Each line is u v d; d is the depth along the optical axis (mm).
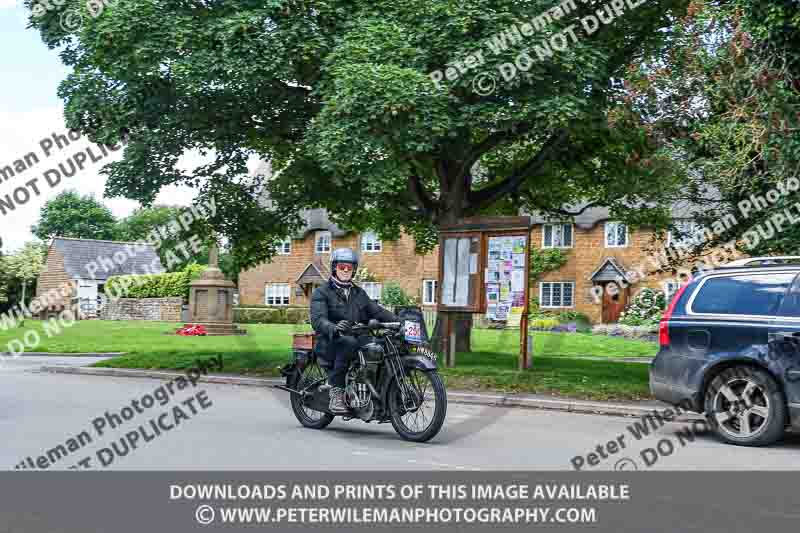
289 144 20438
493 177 24297
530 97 15898
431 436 9305
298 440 9414
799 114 12750
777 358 9648
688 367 10297
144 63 16641
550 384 14969
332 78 16438
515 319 44906
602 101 17000
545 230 51750
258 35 16312
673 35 16250
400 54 15984
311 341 10516
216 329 38469
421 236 25625
